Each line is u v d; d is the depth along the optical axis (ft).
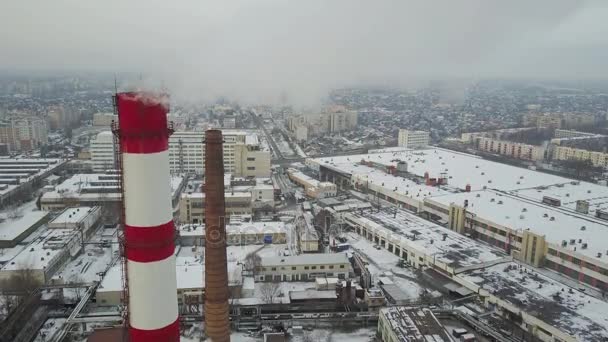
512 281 313.32
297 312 293.43
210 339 199.82
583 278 337.52
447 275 333.83
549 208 452.76
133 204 122.72
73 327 266.98
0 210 485.97
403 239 388.16
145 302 127.13
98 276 338.54
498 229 403.75
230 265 324.39
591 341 238.68
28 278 304.71
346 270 342.23
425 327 247.29
